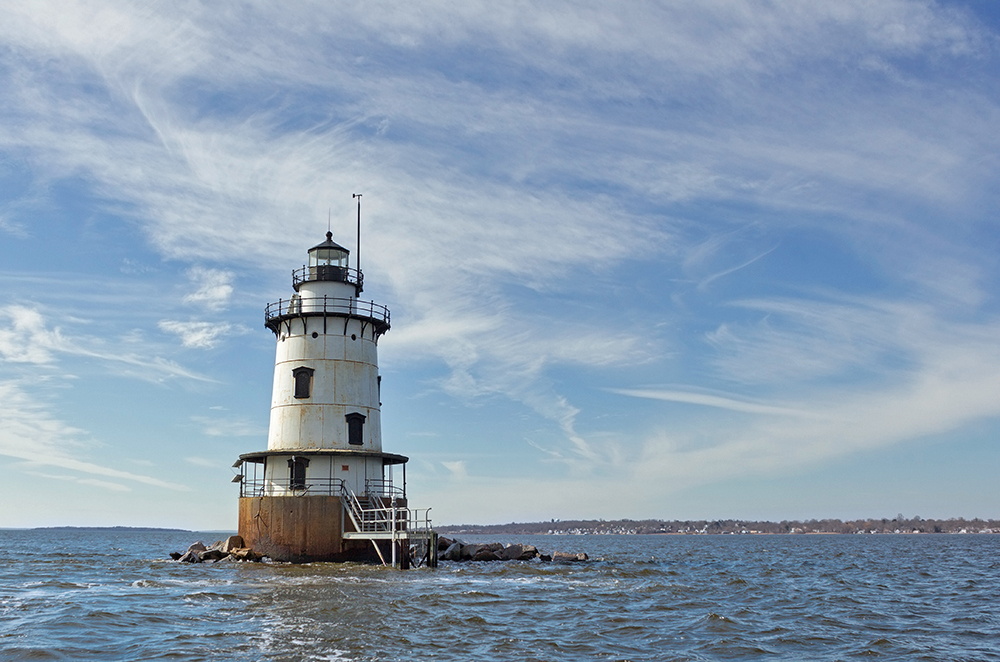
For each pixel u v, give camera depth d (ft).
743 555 331.77
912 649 94.79
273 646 88.69
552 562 216.74
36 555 276.62
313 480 172.65
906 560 287.07
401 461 188.55
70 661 81.56
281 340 185.68
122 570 174.29
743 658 89.10
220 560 173.47
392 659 84.28
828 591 156.25
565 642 94.58
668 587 151.12
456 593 129.29
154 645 88.53
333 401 178.60
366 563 169.07
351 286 188.34
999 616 121.80
